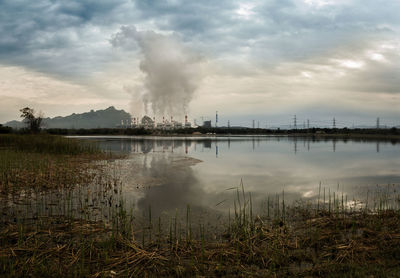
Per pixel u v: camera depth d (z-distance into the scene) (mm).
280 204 10336
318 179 15453
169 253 6270
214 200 10797
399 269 5371
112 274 5289
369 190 12734
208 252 6250
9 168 15445
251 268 5672
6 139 29391
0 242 6570
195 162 22688
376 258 5988
